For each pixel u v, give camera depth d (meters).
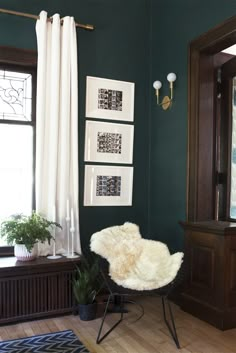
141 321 2.98
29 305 2.98
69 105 3.43
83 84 3.63
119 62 3.84
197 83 3.27
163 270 2.71
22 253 3.05
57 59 3.35
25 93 3.50
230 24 2.84
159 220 3.82
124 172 3.86
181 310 3.25
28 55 3.39
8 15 3.31
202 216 3.28
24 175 3.50
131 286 2.54
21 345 2.51
